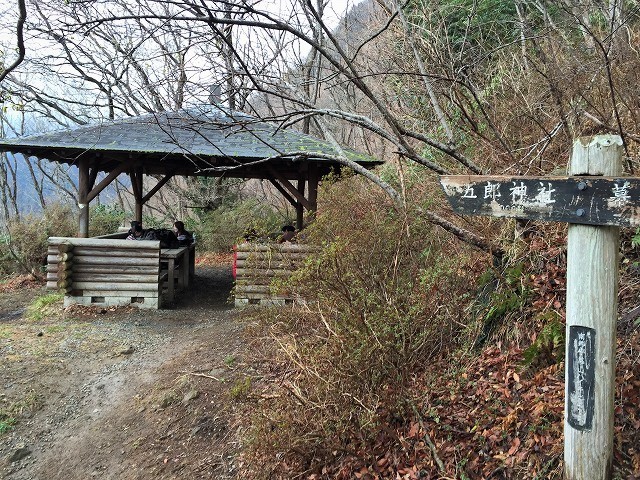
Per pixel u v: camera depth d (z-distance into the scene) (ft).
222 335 20.31
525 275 12.42
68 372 18.42
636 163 11.31
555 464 8.68
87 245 25.29
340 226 15.47
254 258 21.52
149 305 25.62
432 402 11.39
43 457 14.34
